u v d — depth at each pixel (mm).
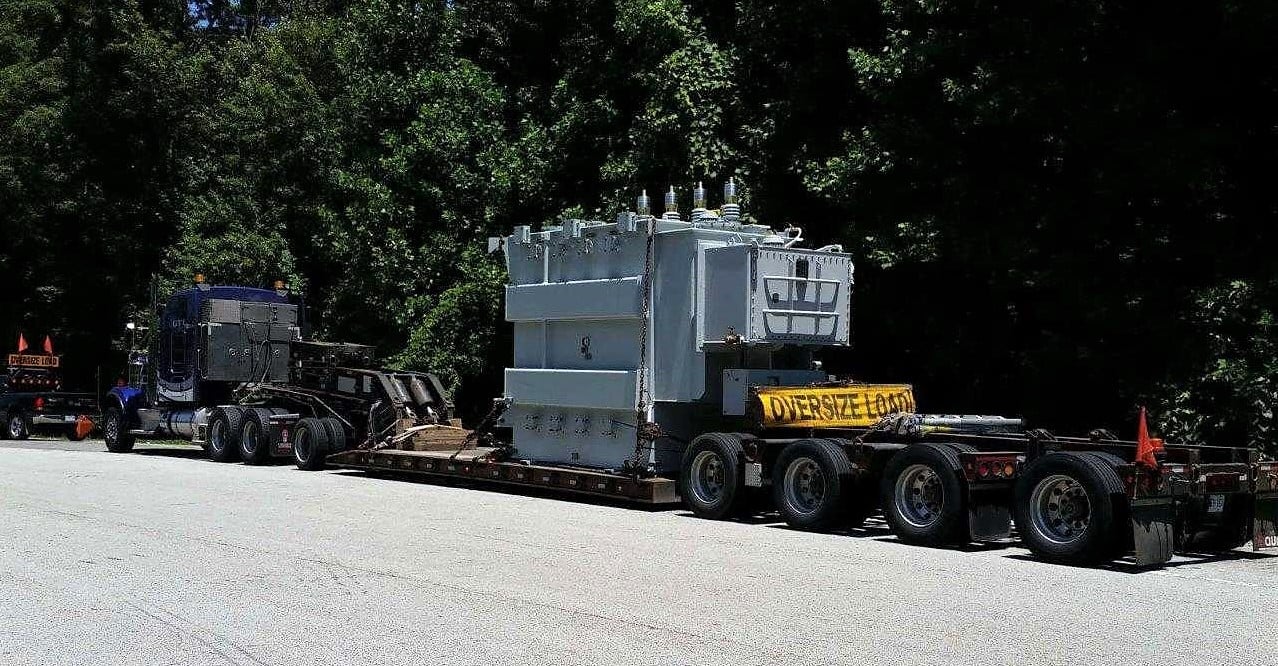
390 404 20078
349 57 28016
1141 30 16344
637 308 14742
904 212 18219
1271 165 16375
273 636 7383
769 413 13172
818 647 7188
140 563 10008
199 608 8195
